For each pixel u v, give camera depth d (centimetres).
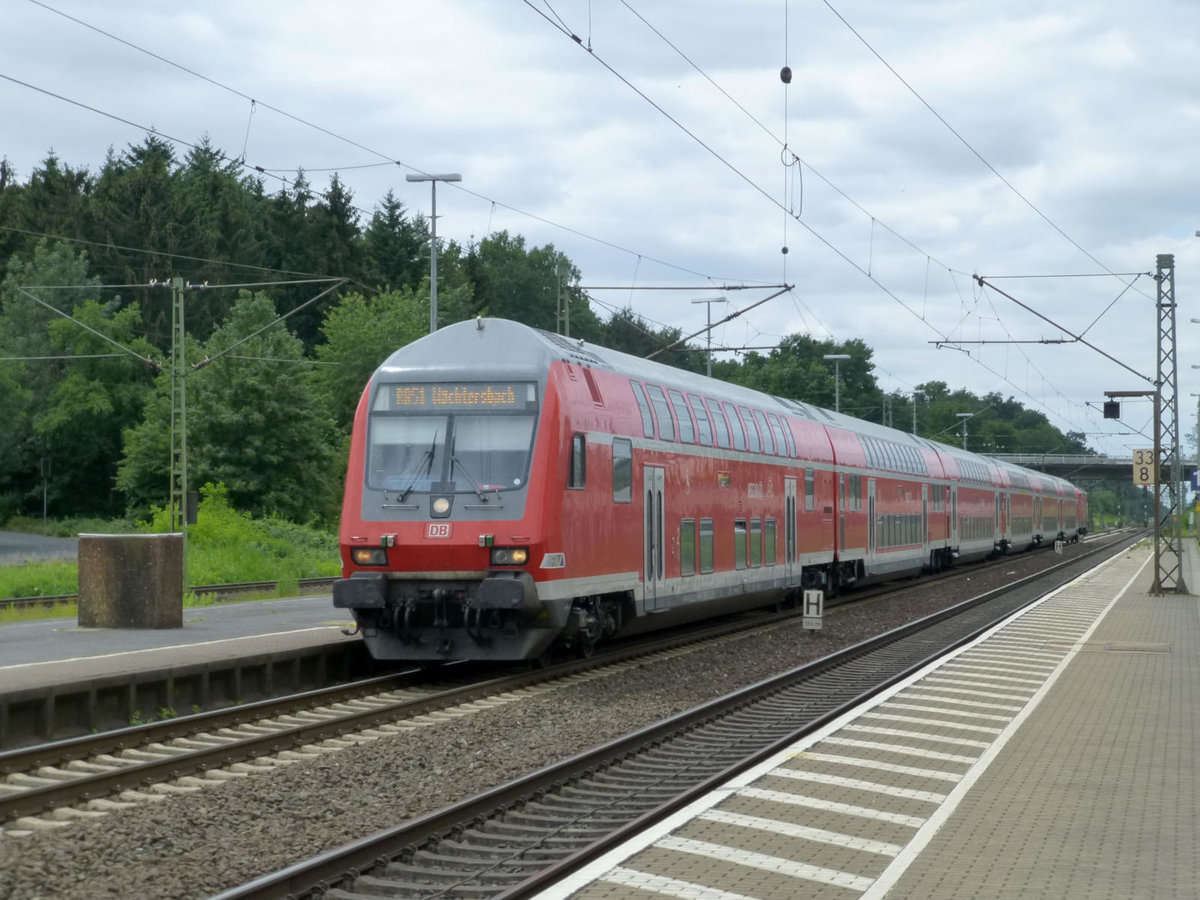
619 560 1994
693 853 838
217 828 970
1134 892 748
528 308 11712
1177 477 3884
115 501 8075
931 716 1438
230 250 9556
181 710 1598
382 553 1780
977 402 16712
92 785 1076
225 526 5041
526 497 1752
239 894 743
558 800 1085
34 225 9188
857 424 3884
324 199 10288
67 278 8256
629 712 1606
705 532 2400
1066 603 3403
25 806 1009
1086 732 1323
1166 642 2314
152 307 8819
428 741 1360
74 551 5897
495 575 1742
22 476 8031
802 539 3055
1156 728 1349
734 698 1655
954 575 4941
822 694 1811
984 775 1095
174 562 2328
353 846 849
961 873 789
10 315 8175
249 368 6425
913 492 4306
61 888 808
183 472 3722
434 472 1786
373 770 1205
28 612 2947
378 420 1833
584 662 2002
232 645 1930
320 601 3309
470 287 9819
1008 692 1641
